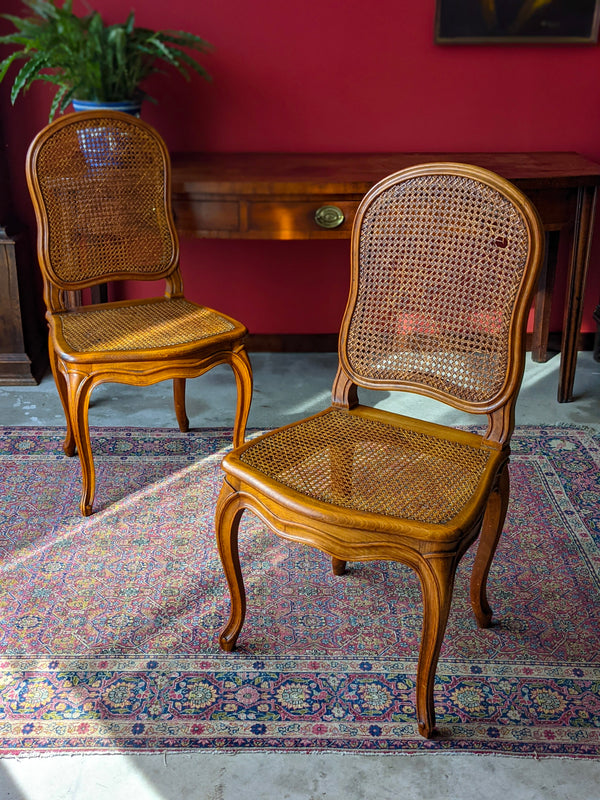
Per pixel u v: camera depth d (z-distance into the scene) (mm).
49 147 2295
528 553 2115
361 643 1802
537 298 3305
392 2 2996
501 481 1669
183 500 2342
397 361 1762
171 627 1840
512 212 1546
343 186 2592
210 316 2441
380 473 1563
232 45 3045
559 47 3078
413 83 3121
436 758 1510
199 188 2605
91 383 2143
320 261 3363
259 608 1909
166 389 3125
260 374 3266
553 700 1643
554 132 3213
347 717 1596
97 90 2707
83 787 1442
